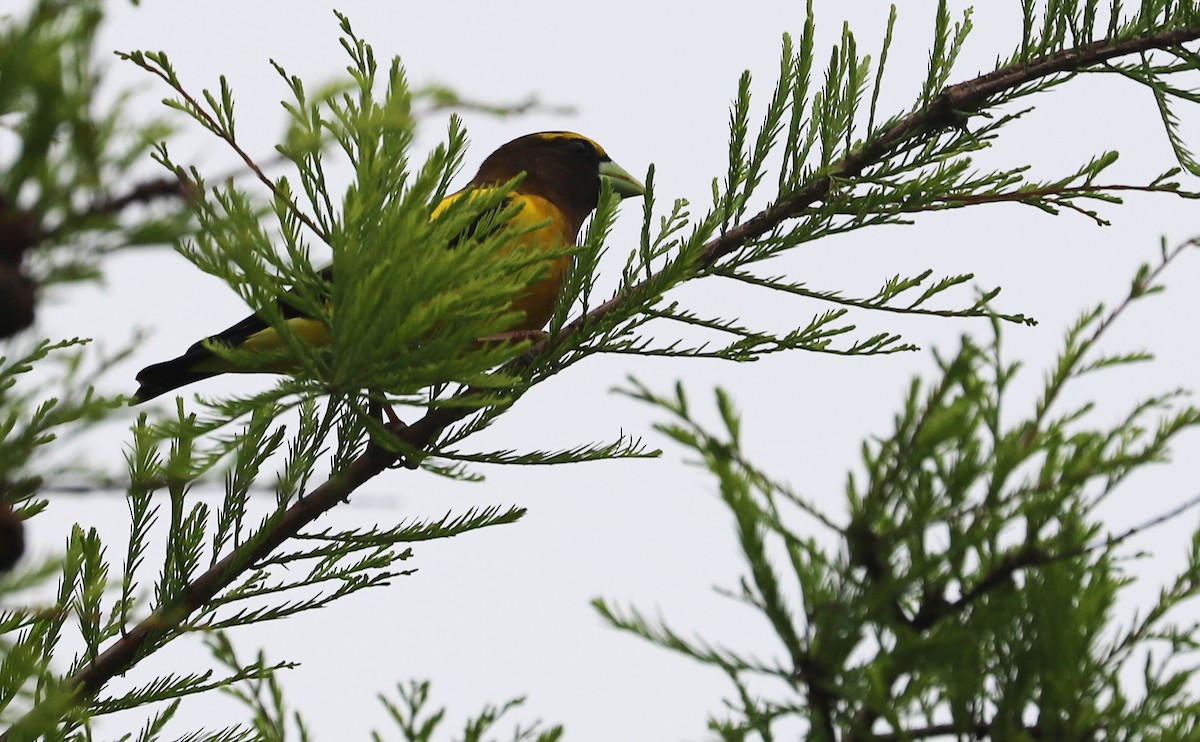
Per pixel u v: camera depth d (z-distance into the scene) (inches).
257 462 292.7
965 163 320.5
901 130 338.6
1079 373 170.2
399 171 218.8
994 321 172.4
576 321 319.3
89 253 134.3
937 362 160.4
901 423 159.5
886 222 331.9
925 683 163.8
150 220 135.2
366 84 217.8
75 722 224.2
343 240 214.8
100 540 270.5
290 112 167.8
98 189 133.4
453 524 292.7
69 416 154.3
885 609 162.6
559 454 306.7
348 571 289.9
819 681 158.9
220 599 281.7
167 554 281.1
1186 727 166.6
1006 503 164.4
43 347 164.2
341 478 296.7
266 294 214.7
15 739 206.1
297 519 293.6
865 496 159.2
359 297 212.2
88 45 132.0
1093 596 171.5
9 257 129.9
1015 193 327.9
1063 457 167.0
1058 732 168.9
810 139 335.6
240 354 223.8
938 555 161.8
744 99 329.7
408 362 220.8
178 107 256.4
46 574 146.6
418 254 221.1
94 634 267.1
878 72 333.7
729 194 331.6
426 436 309.9
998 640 173.8
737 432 159.5
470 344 226.4
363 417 238.2
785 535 159.8
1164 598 177.3
